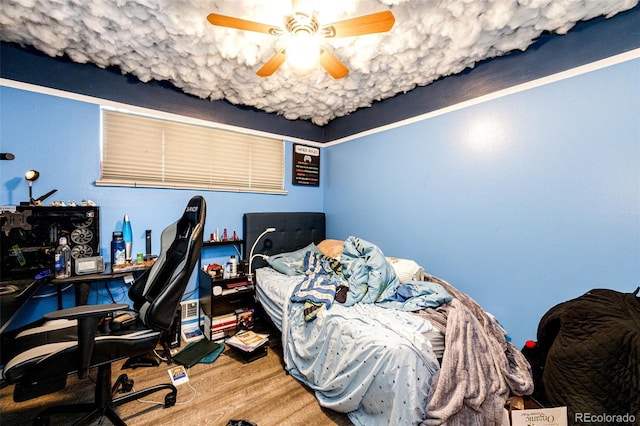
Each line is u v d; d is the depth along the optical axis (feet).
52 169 6.41
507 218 6.22
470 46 6.00
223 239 8.71
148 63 6.74
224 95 8.61
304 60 5.10
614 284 4.91
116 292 7.20
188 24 5.45
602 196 5.03
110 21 5.33
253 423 4.82
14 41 5.94
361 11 5.21
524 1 4.70
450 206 7.25
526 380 4.54
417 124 8.01
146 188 7.61
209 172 8.69
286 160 10.45
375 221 9.34
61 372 3.75
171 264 5.31
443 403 4.03
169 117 7.91
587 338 3.91
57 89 6.45
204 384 5.88
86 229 6.32
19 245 5.58
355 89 8.22
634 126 4.73
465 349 4.56
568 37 5.40
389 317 5.15
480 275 6.69
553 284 5.59
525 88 5.94
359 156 9.86
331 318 5.43
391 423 4.08
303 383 5.91
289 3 5.07
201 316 8.32
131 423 4.76
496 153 6.38
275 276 8.04
